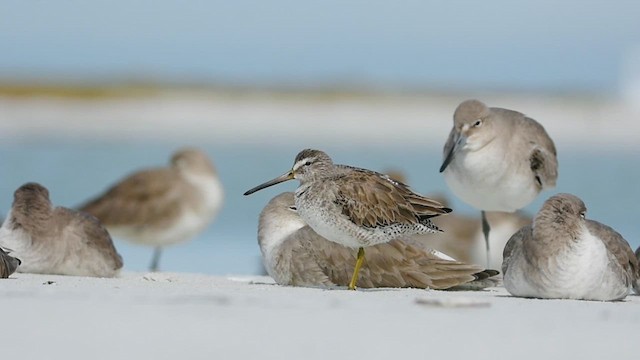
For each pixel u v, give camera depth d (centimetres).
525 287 1230
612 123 6078
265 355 848
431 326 966
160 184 2108
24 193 1507
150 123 6144
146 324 948
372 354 859
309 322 970
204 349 862
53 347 863
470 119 1716
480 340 914
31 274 1474
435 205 1335
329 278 1399
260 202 3212
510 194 1741
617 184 3688
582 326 986
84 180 3569
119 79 7288
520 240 1273
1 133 5506
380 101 6994
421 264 1388
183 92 7144
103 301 1057
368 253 1390
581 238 1212
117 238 2105
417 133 5941
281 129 5978
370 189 1306
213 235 2623
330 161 1356
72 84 7331
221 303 1061
